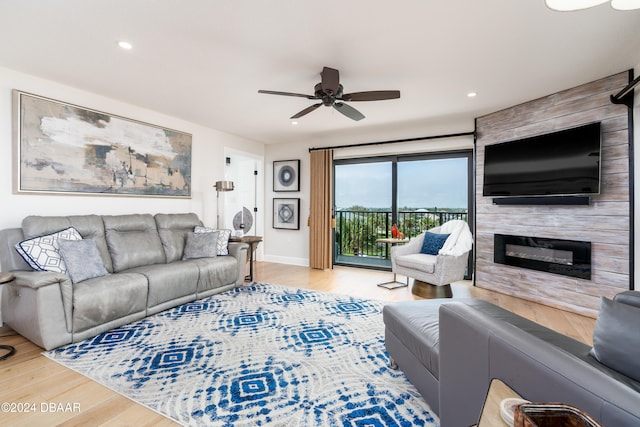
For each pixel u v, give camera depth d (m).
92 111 3.27
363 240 5.45
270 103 3.61
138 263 3.22
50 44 2.30
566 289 3.15
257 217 5.98
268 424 1.46
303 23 2.03
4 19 1.98
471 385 1.11
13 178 2.73
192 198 4.46
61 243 2.56
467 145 4.25
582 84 3.01
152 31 2.13
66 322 2.26
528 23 2.01
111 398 1.66
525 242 3.53
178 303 3.15
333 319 2.84
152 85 3.09
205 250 3.72
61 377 1.86
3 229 2.64
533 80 2.93
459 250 3.48
